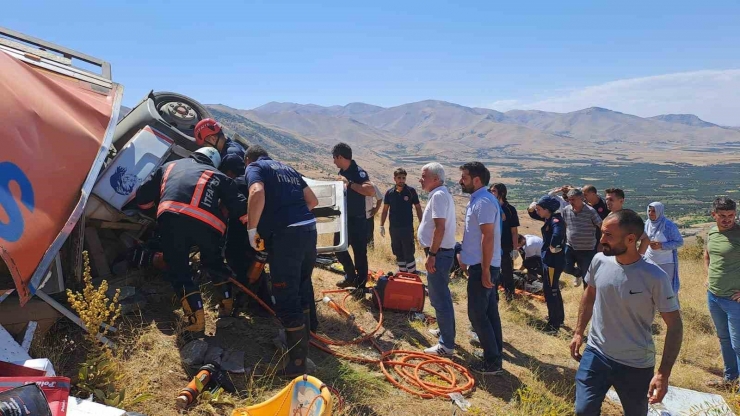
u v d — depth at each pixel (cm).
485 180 504
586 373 357
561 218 693
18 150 320
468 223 501
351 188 642
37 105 356
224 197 428
